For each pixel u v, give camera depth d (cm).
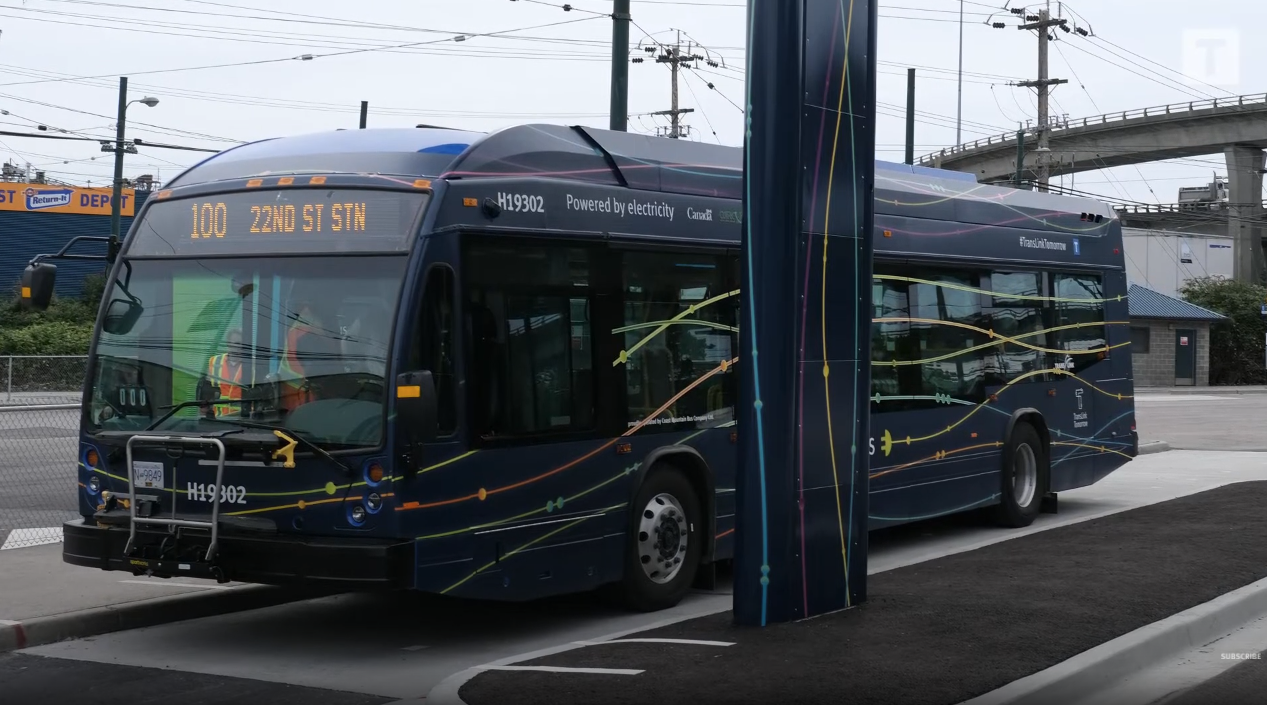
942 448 1276
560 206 888
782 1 824
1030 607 873
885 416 1197
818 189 852
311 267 810
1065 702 686
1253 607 925
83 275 5250
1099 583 964
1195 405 4266
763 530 830
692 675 696
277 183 834
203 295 838
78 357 3139
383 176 817
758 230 832
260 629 914
